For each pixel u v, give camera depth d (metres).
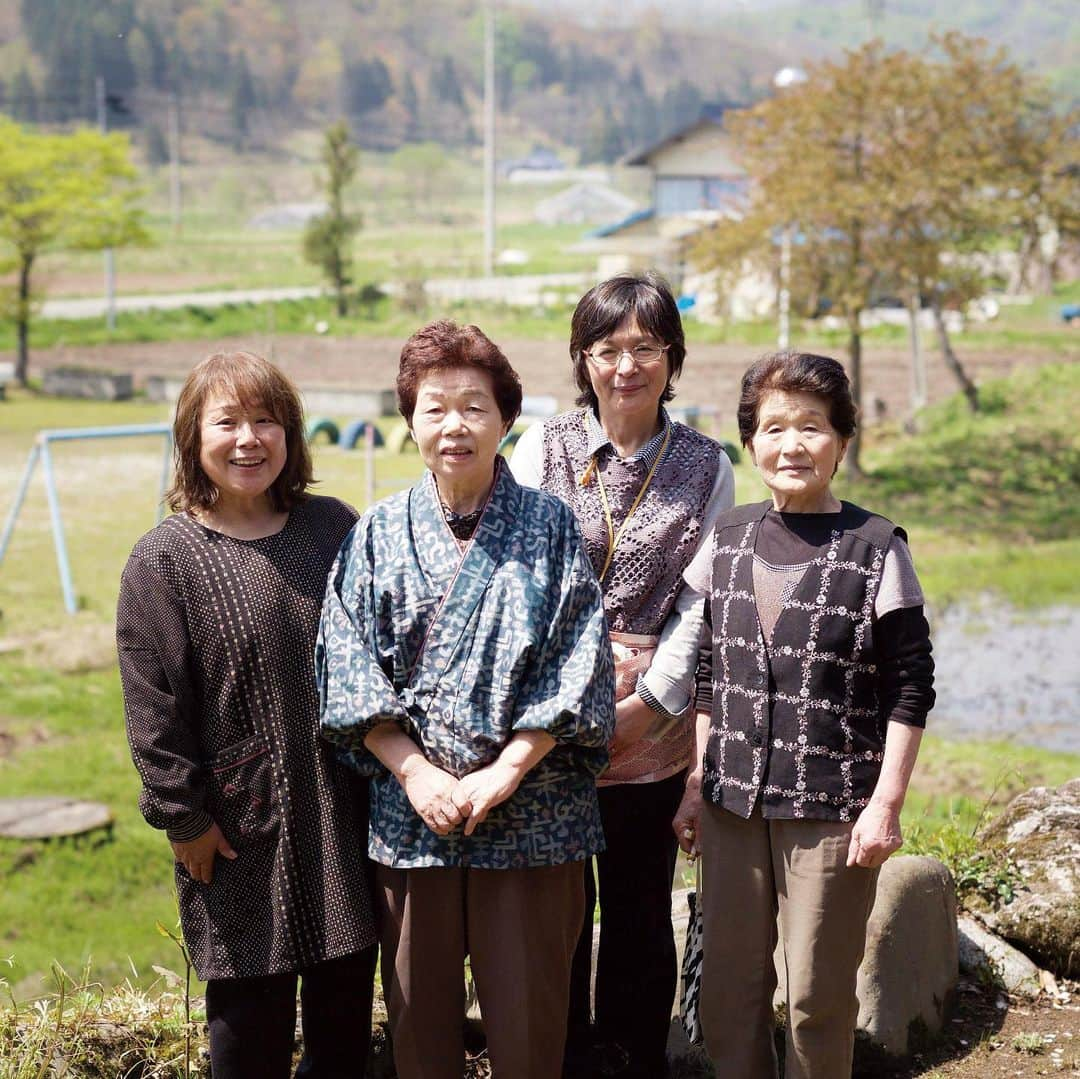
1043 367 24.92
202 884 2.51
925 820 5.36
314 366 35.47
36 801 8.66
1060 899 3.47
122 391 32.00
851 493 18.62
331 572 2.53
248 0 141.75
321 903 2.50
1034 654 11.72
